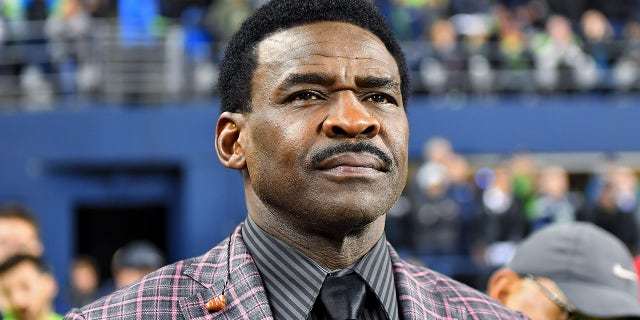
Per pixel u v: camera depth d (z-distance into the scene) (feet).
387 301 8.93
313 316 8.80
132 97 52.54
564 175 51.65
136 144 51.13
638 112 55.11
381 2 56.24
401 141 8.74
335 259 8.87
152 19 54.24
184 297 9.04
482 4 57.36
